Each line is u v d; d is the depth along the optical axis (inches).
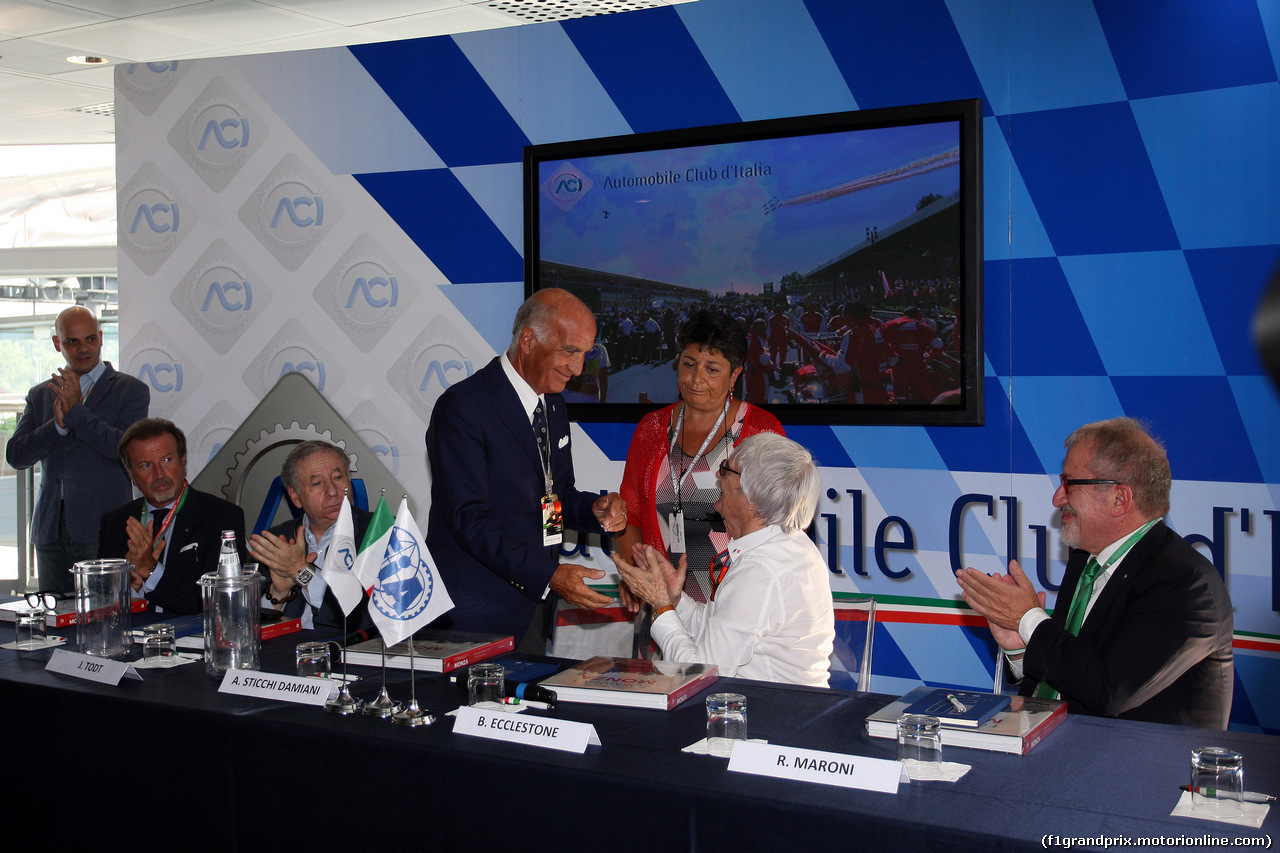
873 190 132.6
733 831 54.2
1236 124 116.3
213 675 80.1
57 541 182.9
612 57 146.4
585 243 148.2
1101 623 77.0
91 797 75.2
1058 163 124.5
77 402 174.7
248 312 169.5
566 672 76.4
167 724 71.4
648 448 124.6
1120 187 121.7
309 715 69.1
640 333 146.3
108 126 246.4
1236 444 118.0
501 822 60.1
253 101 167.2
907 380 132.3
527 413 106.3
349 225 162.6
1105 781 56.7
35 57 197.2
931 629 133.0
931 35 129.6
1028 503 127.7
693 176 142.0
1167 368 120.7
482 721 64.5
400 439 161.3
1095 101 122.2
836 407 135.9
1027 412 127.5
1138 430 79.7
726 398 121.5
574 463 151.3
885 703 71.6
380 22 182.4
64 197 269.6
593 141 146.3
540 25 150.0
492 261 155.3
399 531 71.0
